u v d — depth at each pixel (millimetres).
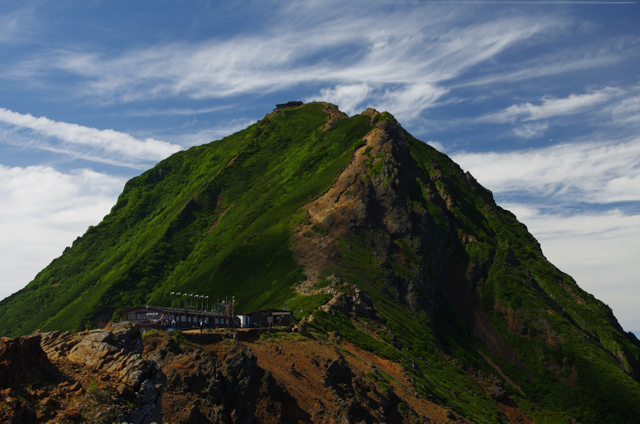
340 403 72250
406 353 134625
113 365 34344
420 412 90688
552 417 160500
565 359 179375
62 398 30078
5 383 28969
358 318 137750
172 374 55812
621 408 161750
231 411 55875
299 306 143125
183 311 98000
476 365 171000
